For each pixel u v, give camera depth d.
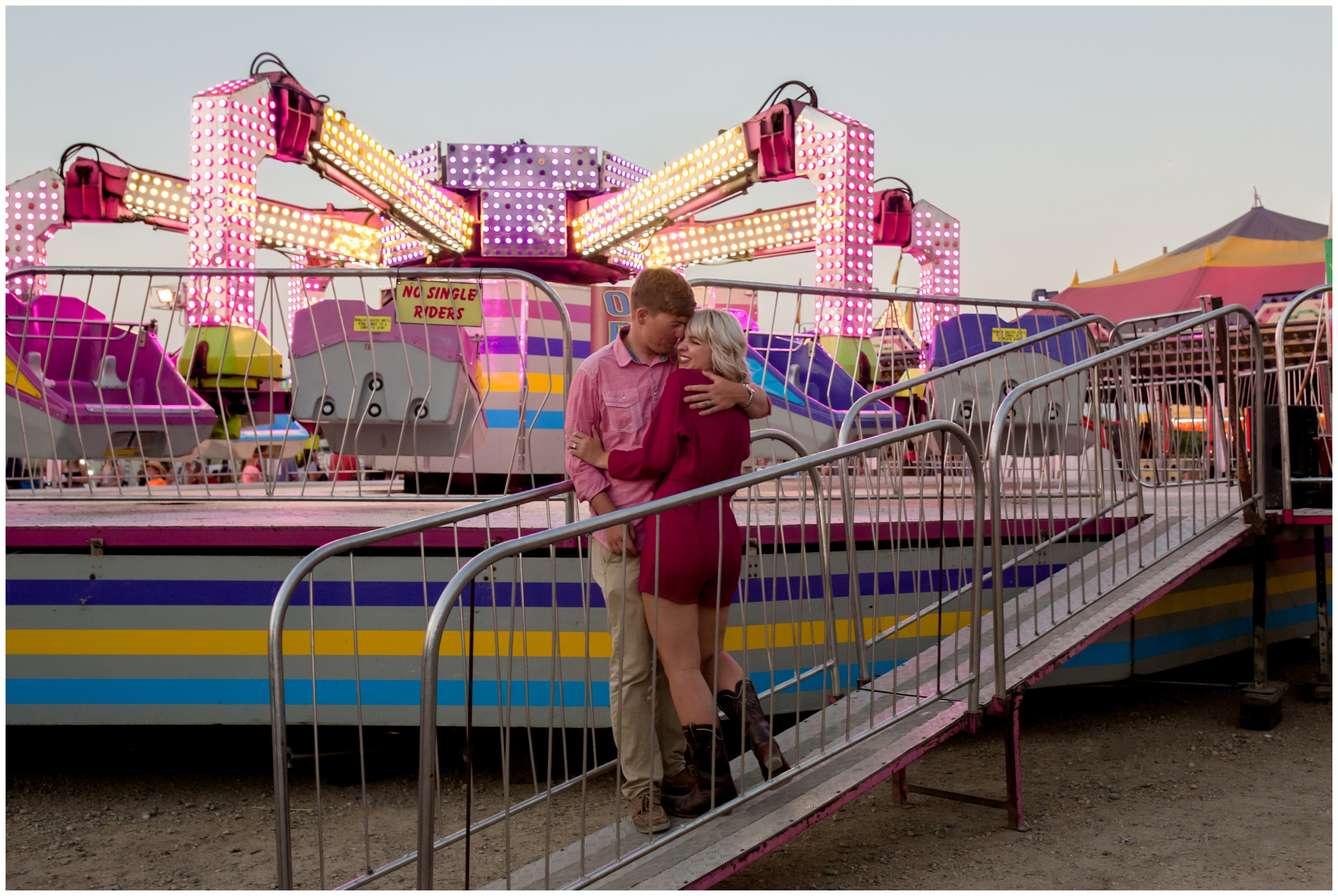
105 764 4.41
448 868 3.27
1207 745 4.66
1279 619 6.00
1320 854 3.25
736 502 5.21
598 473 2.91
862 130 9.59
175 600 3.95
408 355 4.88
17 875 3.21
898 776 3.85
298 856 3.38
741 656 4.14
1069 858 3.26
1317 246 17.00
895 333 11.79
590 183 11.49
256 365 7.99
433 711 2.32
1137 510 4.95
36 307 5.78
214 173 8.20
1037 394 6.36
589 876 2.64
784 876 3.14
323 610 3.98
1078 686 5.83
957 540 4.66
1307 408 4.98
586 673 2.68
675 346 2.97
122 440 5.25
